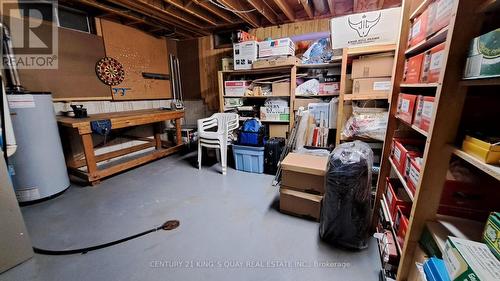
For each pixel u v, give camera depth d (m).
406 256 1.04
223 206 2.24
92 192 2.57
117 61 3.45
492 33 0.60
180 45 4.57
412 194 1.09
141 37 3.81
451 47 0.76
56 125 2.46
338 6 3.19
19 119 2.13
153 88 4.12
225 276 1.39
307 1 2.78
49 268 1.47
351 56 2.65
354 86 2.46
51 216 2.07
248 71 3.61
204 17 3.27
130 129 3.88
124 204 2.29
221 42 4.28
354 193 1.51
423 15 1.16
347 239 1.59
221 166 3.32
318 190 1.90
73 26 2.95
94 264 1.50
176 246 1.67
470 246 0.68
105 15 3.19
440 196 0.93
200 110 4.72
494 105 0.81
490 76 0.62
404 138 1.57
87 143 2.63
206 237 1.77
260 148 3.05
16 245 1.49
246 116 3.71
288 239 1.73
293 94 3.17
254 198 2.40
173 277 1.39
